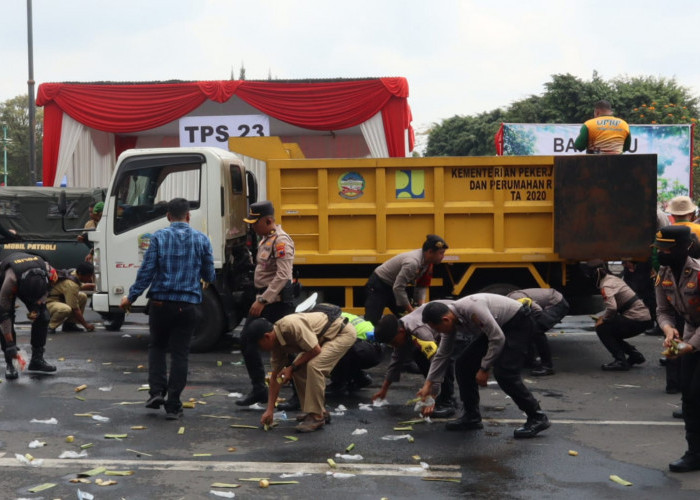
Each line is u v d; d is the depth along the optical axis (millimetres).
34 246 15633
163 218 9398
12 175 78062
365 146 18531
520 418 6676
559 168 9117
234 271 9805
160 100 17203
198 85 17125
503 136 22000
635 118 36812
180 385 6602
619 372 8508
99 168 18094
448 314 5938
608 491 4879
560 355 9438
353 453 5652
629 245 9094
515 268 9531
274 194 9367
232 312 9680
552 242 9336
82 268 11039
